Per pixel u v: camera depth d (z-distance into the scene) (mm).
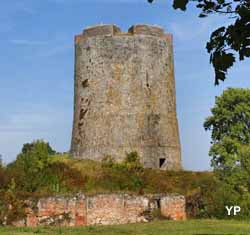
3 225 27969
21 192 29484
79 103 42281
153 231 23516
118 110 40656
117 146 40156
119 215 30125
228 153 46312
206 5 6969
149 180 35094
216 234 22047
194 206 31641
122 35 41531
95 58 41656
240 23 6941
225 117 47844
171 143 41781
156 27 42438
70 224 29031
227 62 7008
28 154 35375
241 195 31734
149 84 41312
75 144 42031
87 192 30844
